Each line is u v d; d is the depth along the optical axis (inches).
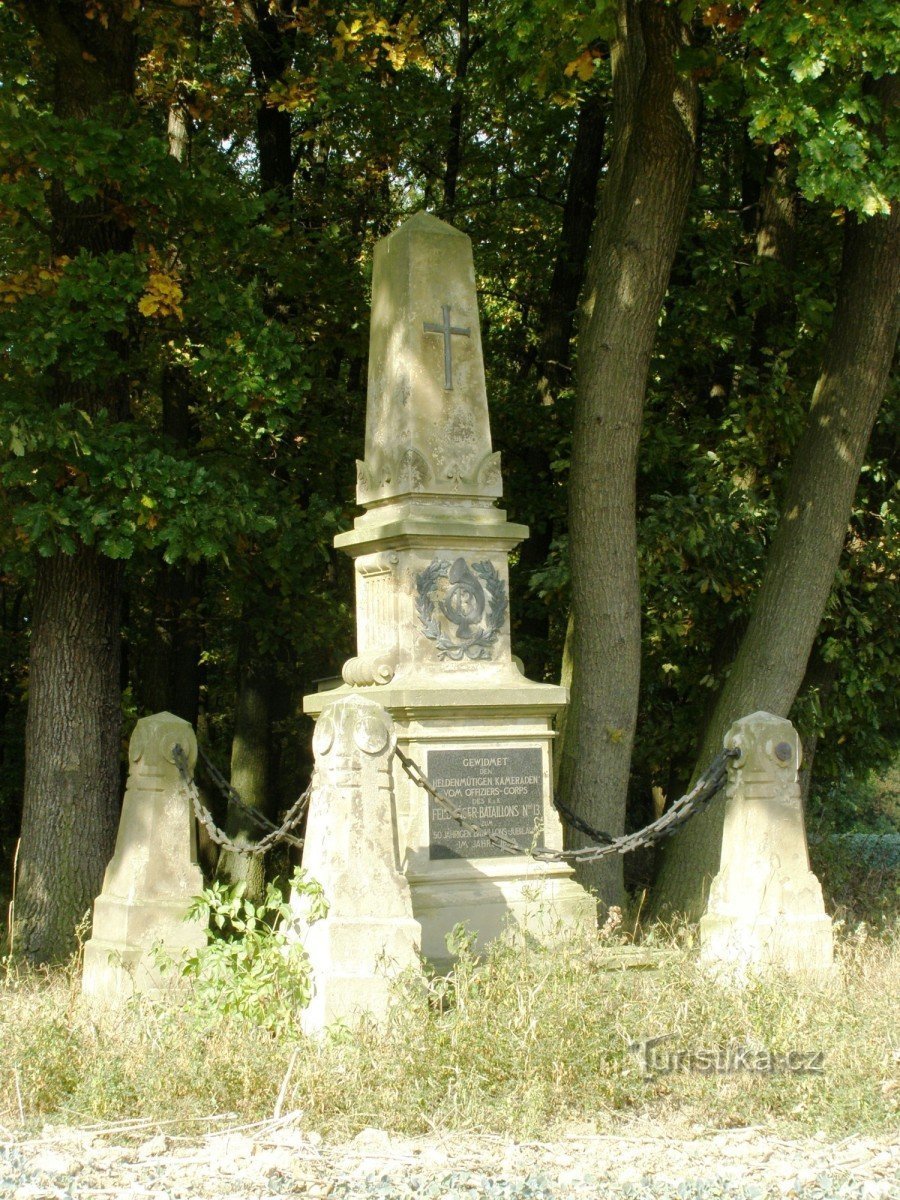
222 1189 197.3
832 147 396.8
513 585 675.4
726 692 484.1
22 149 473.7
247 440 636.7
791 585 476.1
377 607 398.6
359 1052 267.4
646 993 296.0
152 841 359.3
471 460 397.7
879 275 465.1
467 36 722.2
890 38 380.5
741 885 348.5
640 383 462.0
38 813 502.0
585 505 464.1
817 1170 210.5
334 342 663.1
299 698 813.9
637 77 471.2
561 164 764.6
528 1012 266.7
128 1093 248.1
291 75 614.2
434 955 354.3
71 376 499.5
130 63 530.0
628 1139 233.0
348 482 660.1
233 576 621.9
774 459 577.6
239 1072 254.7
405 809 368.2
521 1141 231.1
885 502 557.0
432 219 408.8
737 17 426.3
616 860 462.9
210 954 295.9
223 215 516.1
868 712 579.5
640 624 480.7
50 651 506.3
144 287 487.8
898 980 323.0
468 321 403.9
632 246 454.6
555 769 479.5
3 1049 268.7
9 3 510.6
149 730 365.7
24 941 488.4
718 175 735.1
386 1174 204.8
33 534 450.6
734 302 621.3
